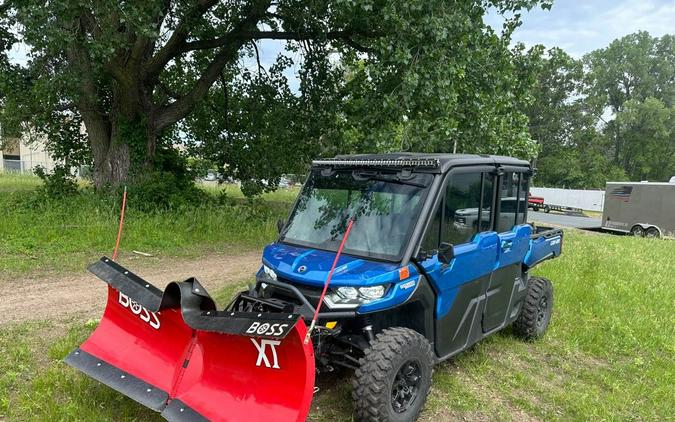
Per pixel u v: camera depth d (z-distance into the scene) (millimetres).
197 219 13500
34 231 10938
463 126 12836
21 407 4121
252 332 3344
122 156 14984
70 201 13875
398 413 4070
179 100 15750
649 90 86125
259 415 3471
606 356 6684
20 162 46594
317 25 14438
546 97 75812
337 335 4262
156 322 4223
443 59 11242
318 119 16422
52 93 14008
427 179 4703
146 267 9586
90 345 4461
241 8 15016
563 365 6172
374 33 13867
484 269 5262
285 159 17422
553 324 7488
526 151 13602
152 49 15016
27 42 11414
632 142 81188
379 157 5246
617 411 5180
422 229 4469
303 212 5211
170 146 18609
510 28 12812
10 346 5320
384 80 11750
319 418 4352
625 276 11648
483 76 12711
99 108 15586
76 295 7332
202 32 14812
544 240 6926
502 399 5141
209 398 3707
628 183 30156
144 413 4156
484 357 6016
